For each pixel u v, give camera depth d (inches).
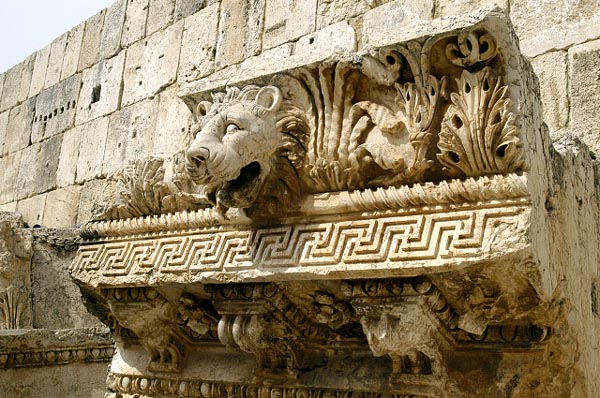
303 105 88.1
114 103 243.3
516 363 82.0
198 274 95.0
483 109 73.5
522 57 77.5
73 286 201.6
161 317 107.7
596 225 97.3
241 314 94.0
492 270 73.5
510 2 133.6
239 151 83.0
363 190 83.0
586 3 123.5
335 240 82.8
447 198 75.8
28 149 285.3
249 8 199.3
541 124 81.4
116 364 119.4
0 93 316.2
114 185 114.3
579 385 84.0
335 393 92.4
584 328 86.8
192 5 221.1
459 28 73.4
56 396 159.0
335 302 89.6
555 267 77.4
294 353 97.0
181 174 100.3
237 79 91.2
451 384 84.0
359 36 165.3
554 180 82.7
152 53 232.2
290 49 180.5
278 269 86.3
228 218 94.6
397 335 78.9
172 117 215.9
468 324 81.1
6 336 152.3
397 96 81.6
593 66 119.7
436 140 78.0
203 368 107.9
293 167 87.7
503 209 72.5
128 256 106.6
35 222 268.5
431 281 78.0
